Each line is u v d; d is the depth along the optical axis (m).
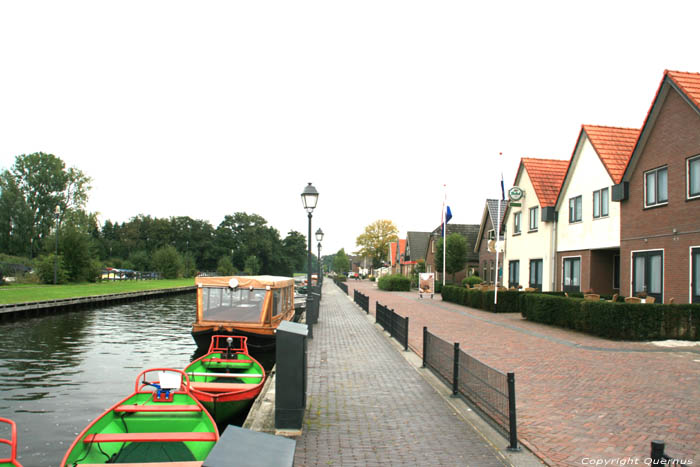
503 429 6.64
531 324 19.83
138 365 15.42
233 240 111.94
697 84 16.55
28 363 15.57
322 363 12.07
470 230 56.81
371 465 5.66
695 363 11.52
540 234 28.08
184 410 7.16
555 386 9.34
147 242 110.81
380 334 17.73
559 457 5.86
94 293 39.16
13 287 42.06
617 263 23.62
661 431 6.80
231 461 2.73
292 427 6.82
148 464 5.34
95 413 10.34
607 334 15.46
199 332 15.29
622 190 19.50
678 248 16.72
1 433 9.05
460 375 8.80
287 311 20.62
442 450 6.15
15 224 71.00
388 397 8.79
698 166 15.95
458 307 29.14
